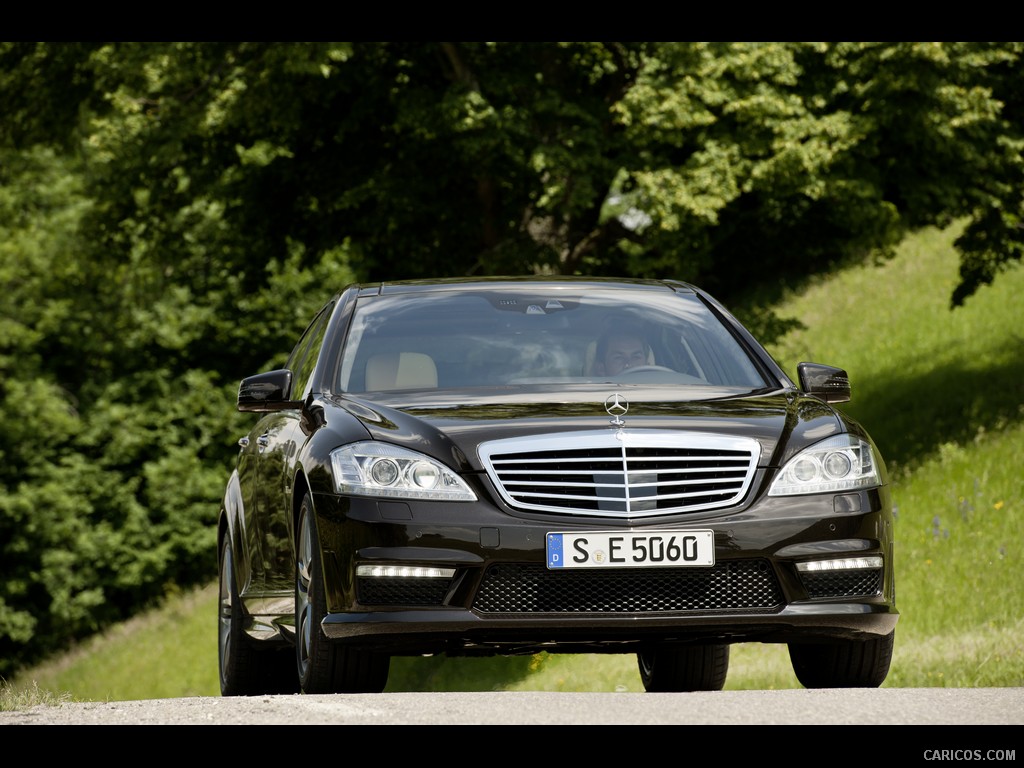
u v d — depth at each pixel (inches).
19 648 4566.9
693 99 2519.7
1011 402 2591.0
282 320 4751.5
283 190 2972.4
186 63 2684.5
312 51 2428.6
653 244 2578.7
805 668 824.3
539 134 2647.6
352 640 701.3
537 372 832.3
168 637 3312.0
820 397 857.5
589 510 700.0
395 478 706.2
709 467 716.7
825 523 715.4
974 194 2573.8
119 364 4756.4
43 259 4645.7
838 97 2669.8
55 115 2997.0
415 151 2824.8
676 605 699.4
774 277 4119.1
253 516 914.1
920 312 3368.6
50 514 4345.5
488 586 695.1
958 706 625.9
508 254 2829.7
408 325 877.8
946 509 2084.2
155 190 2965.1
